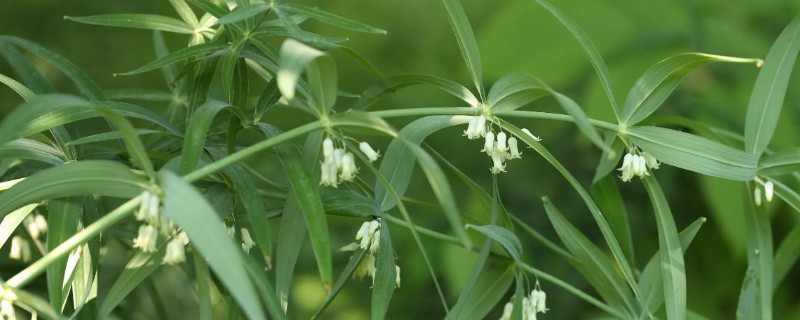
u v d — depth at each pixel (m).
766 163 1.16
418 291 1.75
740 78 1.49
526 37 1.49
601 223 1.15
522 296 1.13
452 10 1.12
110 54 1.81
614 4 1.49
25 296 1.03
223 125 1.20
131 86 1.80
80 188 1.05
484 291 1.19
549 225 1.68
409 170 1.14
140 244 1.06
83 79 1.19
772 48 1.16
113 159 1.21
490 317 1.68
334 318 1.73
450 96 1.81
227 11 1.14
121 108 1.14
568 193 1.67
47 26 1.78
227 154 1.14
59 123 1.12
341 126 1.09
